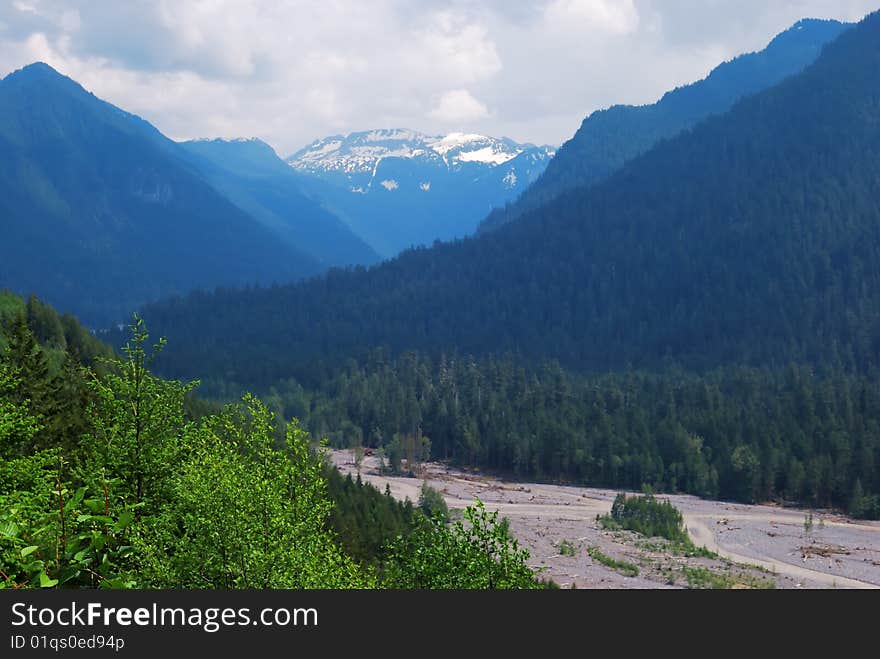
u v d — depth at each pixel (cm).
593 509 17038
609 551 12875
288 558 2598
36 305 15362
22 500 1543
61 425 4878
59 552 1464
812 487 18662
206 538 2544
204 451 3133
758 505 18738
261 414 3152
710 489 19712
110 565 1584
